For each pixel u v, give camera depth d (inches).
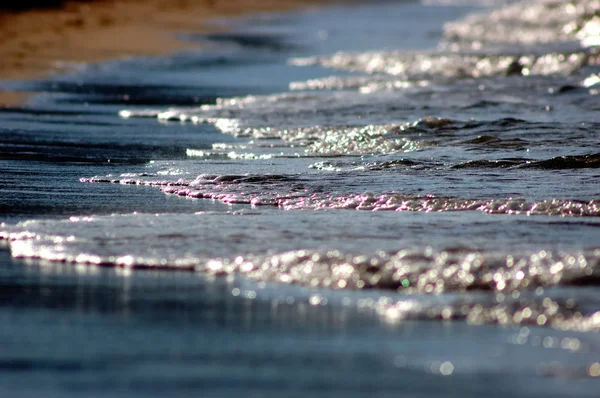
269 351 491.2
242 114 1654.8
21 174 1077.1
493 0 5393.7
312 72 2410.2
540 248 674.2
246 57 2699.3
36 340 508.4
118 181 1040.8
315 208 874.8
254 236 730.2
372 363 474.9
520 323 533.3
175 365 472.7
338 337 513.3
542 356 484.1
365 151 1257.4
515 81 2123.5
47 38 2704.2
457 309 554.3
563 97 1836.9
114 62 2429.9
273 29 3577.8
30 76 2123.5
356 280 609.3
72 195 951.0
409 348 495.5
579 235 725.9
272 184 995.3
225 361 478.3
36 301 579.8
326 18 4148.6
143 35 3016.7
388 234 731.4
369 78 2247.8
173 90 2021.4
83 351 492.1
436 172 1050.1
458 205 865.5
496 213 835.4
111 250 697.0
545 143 1275.8
